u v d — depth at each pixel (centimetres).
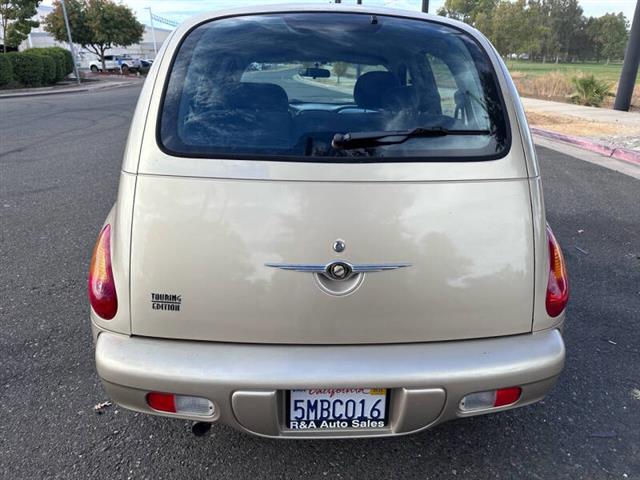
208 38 221
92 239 477
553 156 888
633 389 282
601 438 247
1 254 441
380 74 220
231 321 184
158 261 182
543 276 195
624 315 356
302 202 181
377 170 186
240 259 181
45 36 5159
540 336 197
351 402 187
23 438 240
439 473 226
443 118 208
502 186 192
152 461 229
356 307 183
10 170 739
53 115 1399
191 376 179
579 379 290
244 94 203
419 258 184
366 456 235
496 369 186
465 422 257
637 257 453
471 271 187
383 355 185
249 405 181
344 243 180
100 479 219
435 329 189
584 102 1759
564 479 224
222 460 231
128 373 181
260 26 230
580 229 520
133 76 4228
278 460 231
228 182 183
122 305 186
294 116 198
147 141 190
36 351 305
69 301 363
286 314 183
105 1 4619
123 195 188
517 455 237
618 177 739
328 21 235
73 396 269
